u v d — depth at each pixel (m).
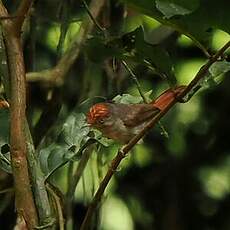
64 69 10.20
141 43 6.96
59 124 9.48
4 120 7.16
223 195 13.48
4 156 6.97
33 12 9.98
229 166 13.45
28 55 10.19
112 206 13.59
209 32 6.26
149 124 6.08
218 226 13.47
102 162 9.90
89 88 10.65
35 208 6.06
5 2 10.15
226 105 13.20
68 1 9.62
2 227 11.15
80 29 10.14
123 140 8.73
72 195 9.46
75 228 12.66
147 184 13.30
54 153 7.02
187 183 13.39
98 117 7.98
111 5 10.77
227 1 6.15
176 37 11.08
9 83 6.00
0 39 6.69
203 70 5.93
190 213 13.39
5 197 9.88
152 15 6.36
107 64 10.20
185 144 13.33
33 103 10.58
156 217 13.33
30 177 6.40
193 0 5.84
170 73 6.93
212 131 13.28
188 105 13.27
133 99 8.80
